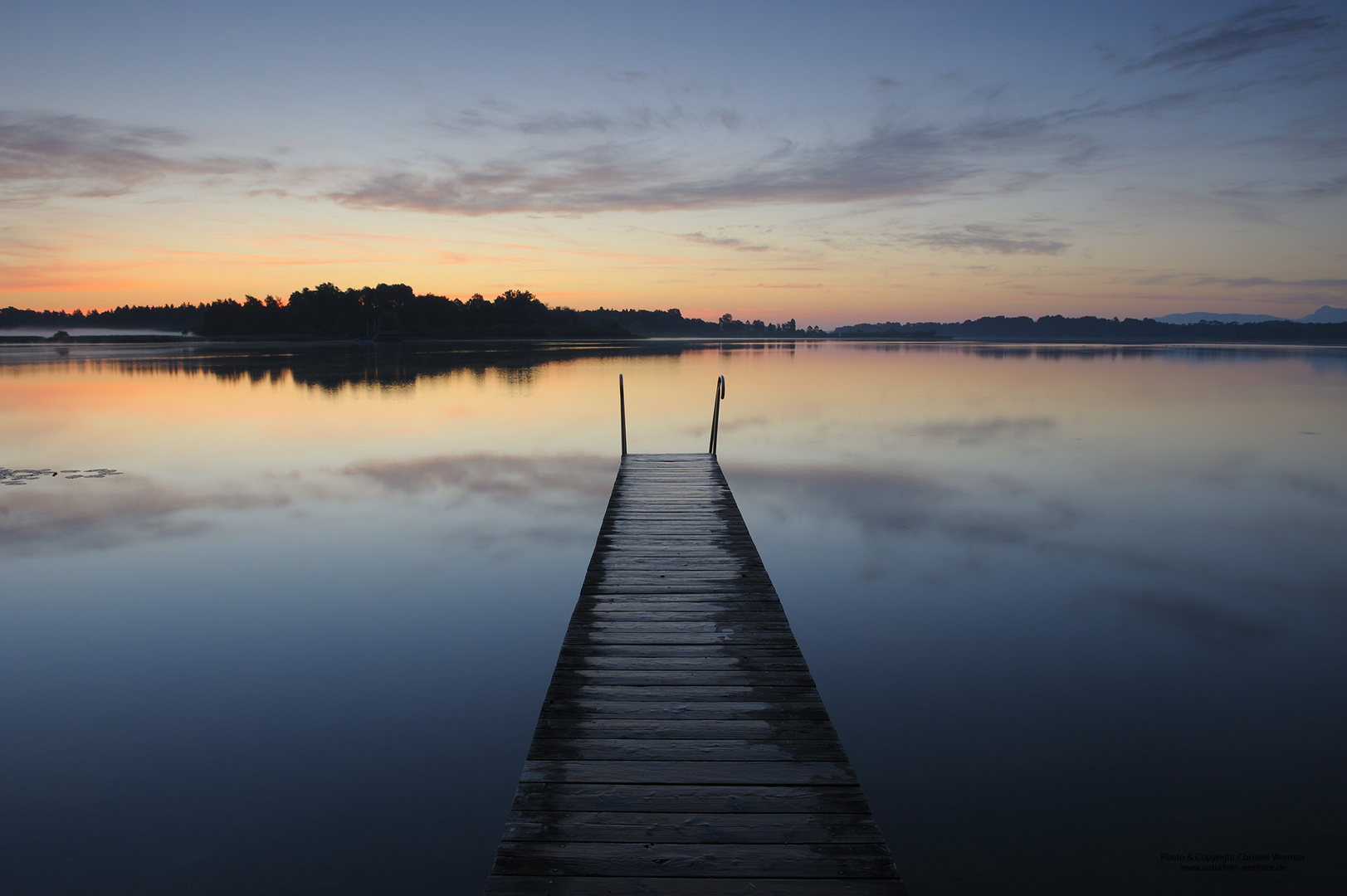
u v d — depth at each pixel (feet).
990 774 12.96
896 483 36.27
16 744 13.57
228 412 60.49
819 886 8.15
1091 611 20.38
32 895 9.93
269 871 10.46
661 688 12.43
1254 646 18.22
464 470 39.29
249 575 22.89
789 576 23.21
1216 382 94.43
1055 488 35.19
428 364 125.18
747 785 9.82
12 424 53.52
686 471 30.27
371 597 21.17
